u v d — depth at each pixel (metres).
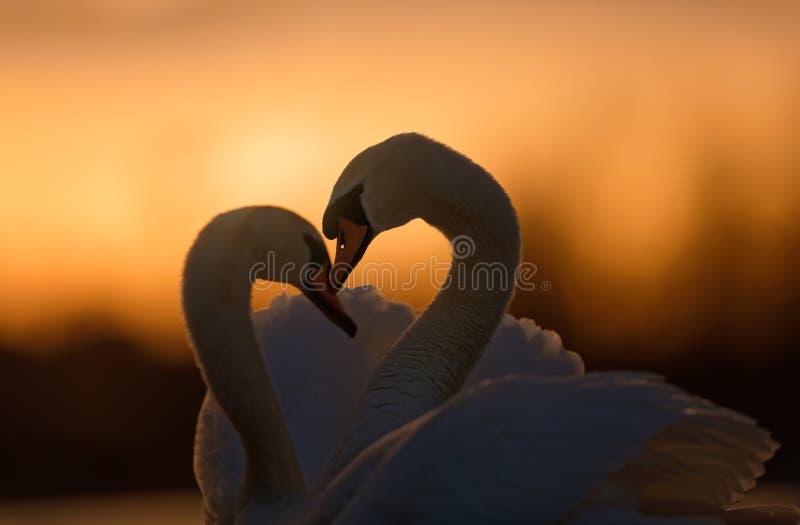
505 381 7.49
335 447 9.42
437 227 9.48
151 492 20.59
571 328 22.59
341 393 9.74
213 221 7.89
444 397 9.10
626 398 7.23
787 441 20.66
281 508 7.93
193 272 7.80
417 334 9.25
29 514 18.03
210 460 9.44
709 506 7.70
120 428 22.56
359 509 7.29
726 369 22.50
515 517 7.08
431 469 7.21
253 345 7.88
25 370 23.64
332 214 9.35
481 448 7.20
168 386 23.88
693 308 22.72
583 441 7.12
